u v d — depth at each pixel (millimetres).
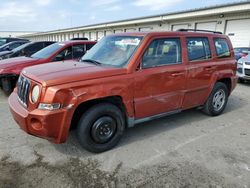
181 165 3205
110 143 3541
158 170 3080
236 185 2795
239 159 3387
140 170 3074
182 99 4266
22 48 8945
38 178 2850
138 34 3852
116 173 2996
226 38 5191
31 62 6371
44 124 2902
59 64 3834
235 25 16859
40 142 3770
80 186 2727
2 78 6234
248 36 16109
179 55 4113
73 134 4051
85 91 3059
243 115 5336
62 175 2924
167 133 4254
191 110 5570
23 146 3629
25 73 3430
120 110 3539
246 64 8820
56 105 2910
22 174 2920
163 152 3559
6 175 2887
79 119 3289
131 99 3502
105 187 2721
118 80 3316
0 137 3910
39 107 2939
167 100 3996
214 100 5039
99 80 3168
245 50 12570
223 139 4051
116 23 28812
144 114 3764
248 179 2918
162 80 3807
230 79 5262
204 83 4605
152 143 3848
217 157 3432
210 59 4691
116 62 3643
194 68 4289
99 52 4137
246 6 14906
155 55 3762
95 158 3346
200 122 4828
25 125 3047
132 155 3451
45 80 2941
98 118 3326
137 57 3527
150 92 3699
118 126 3561
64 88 2926
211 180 2881
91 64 3738
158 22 23875
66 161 3244
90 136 3334
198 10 18266
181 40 4137
